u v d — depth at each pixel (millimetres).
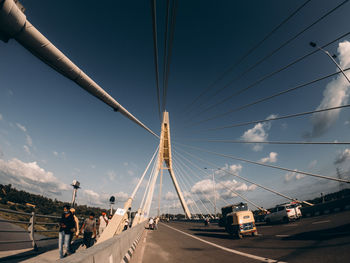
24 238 10695
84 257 2066
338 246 6555
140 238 14523
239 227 12594
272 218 20656
